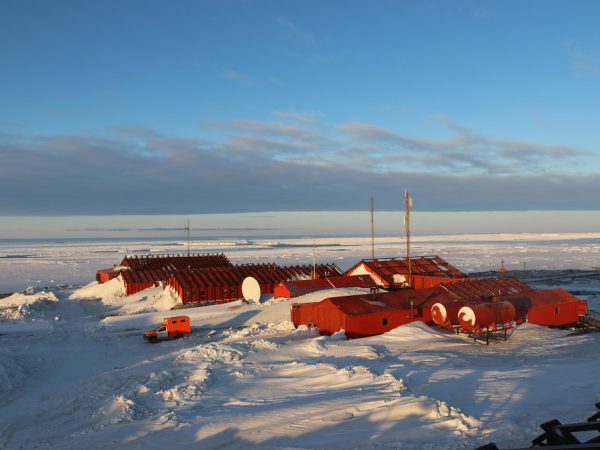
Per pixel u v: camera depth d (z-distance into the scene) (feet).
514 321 124.77
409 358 97.66
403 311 130.62
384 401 62.90
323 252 606.96
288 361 97.96
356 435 53.01
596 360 90.22
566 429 33.40
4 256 587.68
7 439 63.36
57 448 58.39
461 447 46.73
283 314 153.69
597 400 60.13
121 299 206.59
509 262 433.48
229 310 167.63
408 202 189.57
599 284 248.93
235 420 61.26
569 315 142.72
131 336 137.28
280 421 59.77
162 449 54.70
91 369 100.68
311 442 52.39
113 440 58.65
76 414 71.61
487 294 141.79
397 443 49.57
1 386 87.71
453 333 125.70
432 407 58.75
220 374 86.89
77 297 215.51
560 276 292.61
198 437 57.11
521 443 46.19
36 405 77.51
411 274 183.32
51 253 641.40
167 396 74.79
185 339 130.82
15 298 220.23
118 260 508.53
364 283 183.01
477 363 92.63
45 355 113.91
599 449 25.73
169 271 226.58
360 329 124.67
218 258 267.39
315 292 165.58
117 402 72.95
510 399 63.31
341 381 77.61
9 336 138.92
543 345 110.11
